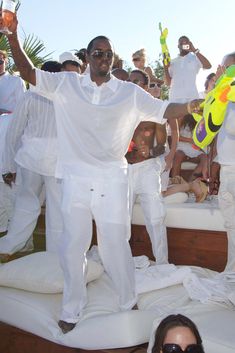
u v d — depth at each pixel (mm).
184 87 6742
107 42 3215
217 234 4512
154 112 3305
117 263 3424
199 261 4617
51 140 4480
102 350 3238
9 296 3701
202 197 5176
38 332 3471
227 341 2941
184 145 6078
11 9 3043
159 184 4559
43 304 3590
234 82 2908
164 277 3920
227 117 3869
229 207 4219
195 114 3229
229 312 3475
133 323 3223
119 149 3340
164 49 6961
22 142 4645
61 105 3309
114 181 3336
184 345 2092
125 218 3395
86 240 3383
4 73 5895
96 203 3318
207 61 6789
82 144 3309
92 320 3316
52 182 4520
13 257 5074
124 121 3295
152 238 4527
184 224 4664
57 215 4539
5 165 4859
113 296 3727
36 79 3219
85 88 3264
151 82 6816
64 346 3373
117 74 5035
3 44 8422
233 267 4289
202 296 3693
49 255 3984
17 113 4559
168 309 3594
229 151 4062
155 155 4488
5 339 3674
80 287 3412
